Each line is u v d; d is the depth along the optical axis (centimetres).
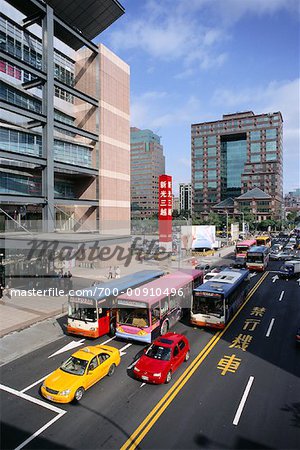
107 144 4941
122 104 5338
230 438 1134
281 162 18900
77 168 4378
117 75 5203
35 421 1240
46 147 3728
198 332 2197
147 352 1622
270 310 2672
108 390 1458
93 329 2041
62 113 4809
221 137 19038
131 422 1226
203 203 19312
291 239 9625
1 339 2072
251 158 18200
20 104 3984
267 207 15712
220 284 2483
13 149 3659
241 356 1800
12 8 3819
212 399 1373
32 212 4275
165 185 5312
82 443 1117
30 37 4147
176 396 1400
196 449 1082
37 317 2491
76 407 1327
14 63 3400
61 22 4062
